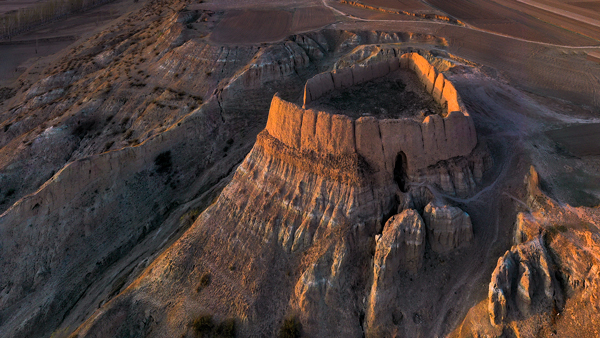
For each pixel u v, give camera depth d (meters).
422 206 28.08
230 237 32.44
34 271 43.41
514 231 26.36
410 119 27.67
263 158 33.31
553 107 40.38
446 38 61.31
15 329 39.94
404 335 25.16
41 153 59.03
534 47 58.03
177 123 55.12
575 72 49.91
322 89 33.72
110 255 45.50
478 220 27.64
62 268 44.28
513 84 46.16
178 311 31.06
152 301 32.62
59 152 59.69
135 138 57.53
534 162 30.91
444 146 28.33
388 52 56.94
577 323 21.34
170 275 32.91
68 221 45.91
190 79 64.19
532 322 22.28
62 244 45.09
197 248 33.44
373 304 25.81
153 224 48.88
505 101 41.22
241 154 53.50
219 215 34.12
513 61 53.25
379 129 27.75
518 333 22.28
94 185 47.91
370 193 28.27
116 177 49.31
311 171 29.94
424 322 25.14
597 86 46.03
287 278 29.41
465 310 24.78
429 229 26.89
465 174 28.78
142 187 50.78
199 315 30.08
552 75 49.28
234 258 31.61
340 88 35.12
